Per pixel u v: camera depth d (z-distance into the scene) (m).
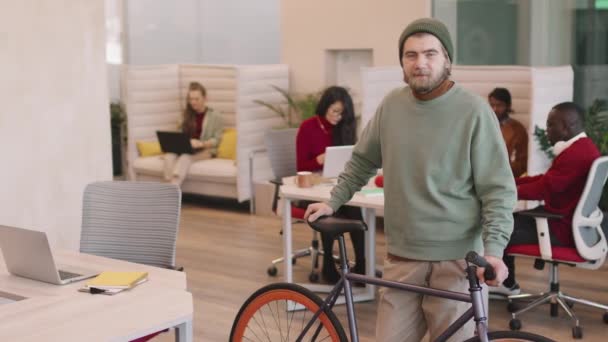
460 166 2.89
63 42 5.59
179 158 8.49
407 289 2.96
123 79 9.13
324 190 5.24
